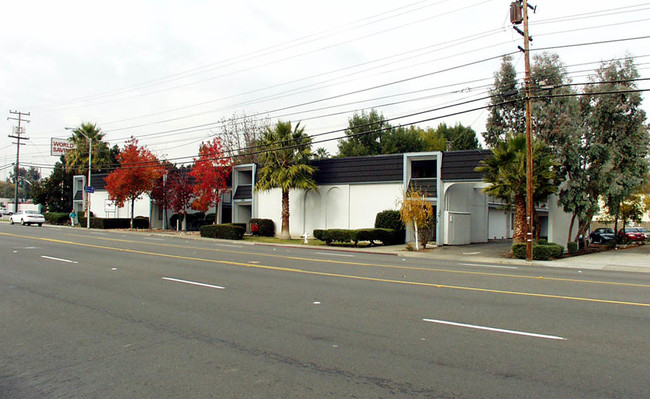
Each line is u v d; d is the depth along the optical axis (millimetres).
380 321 8125
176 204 40344
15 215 47281
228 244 28875
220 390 5039
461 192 32875
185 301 9859
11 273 13859
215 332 7406
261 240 32594
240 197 38781
